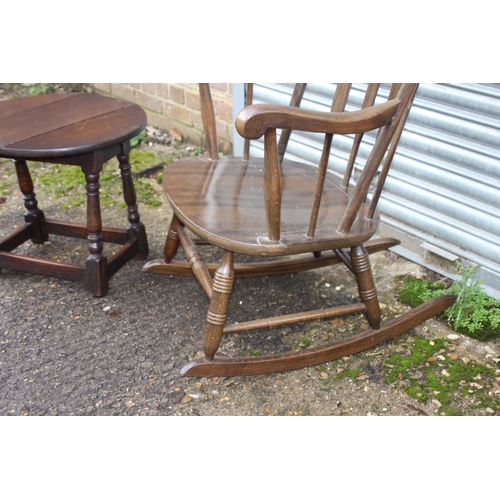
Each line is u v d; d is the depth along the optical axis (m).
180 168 1.64
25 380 1.49
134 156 2.80
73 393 1.45
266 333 1.69
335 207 1.46
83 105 1.84
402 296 1.84
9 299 1.79
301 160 2.37
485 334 1.67
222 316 1.41
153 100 3.06
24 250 2.07
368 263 1.52
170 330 1.69
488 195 1.74
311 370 1.56
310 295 1.87
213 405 1.44
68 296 1.82
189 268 1.90
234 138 2.62
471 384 1.50
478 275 1.85
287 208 1.44
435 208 1.91
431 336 1.68
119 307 1.78
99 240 1.75
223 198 1.47
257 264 1.88
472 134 1.74
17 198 2.44
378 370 1.55
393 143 1.32
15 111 1.75
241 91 2.47
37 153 1.48
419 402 1.45
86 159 1.62
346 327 1.71
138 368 1.54
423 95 1.84
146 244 2.02
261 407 1.43
